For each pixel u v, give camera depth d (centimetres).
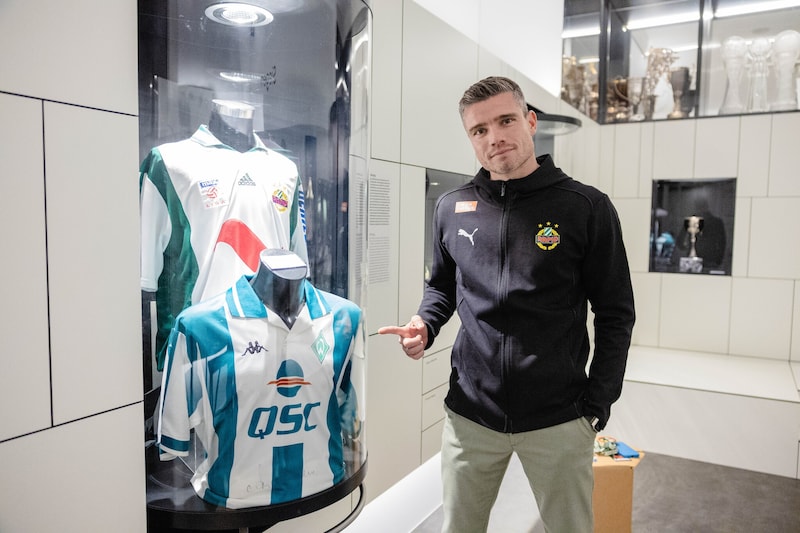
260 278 102
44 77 77
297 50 112
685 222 448
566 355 140
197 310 100
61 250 80
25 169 75
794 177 409
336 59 117
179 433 100
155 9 97
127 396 90
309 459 107
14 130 74
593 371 142
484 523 156
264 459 102
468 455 150
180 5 99
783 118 409
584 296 147
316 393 107
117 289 88
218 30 104
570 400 140
